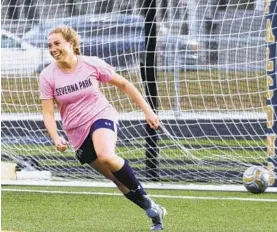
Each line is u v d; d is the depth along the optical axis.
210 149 27.56
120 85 15.70
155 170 25.84
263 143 28.20
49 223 18.06
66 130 15.75
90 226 17.53
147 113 15.67
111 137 15.34
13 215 19.42
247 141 28.58
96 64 15.47
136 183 15.81
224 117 27.80
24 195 23.31
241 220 18.55
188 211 20.06
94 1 25.97
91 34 25.84
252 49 27.75
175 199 22.42
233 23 27.89
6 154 27.02
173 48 26.69
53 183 24.91
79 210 20.33
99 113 15.43
